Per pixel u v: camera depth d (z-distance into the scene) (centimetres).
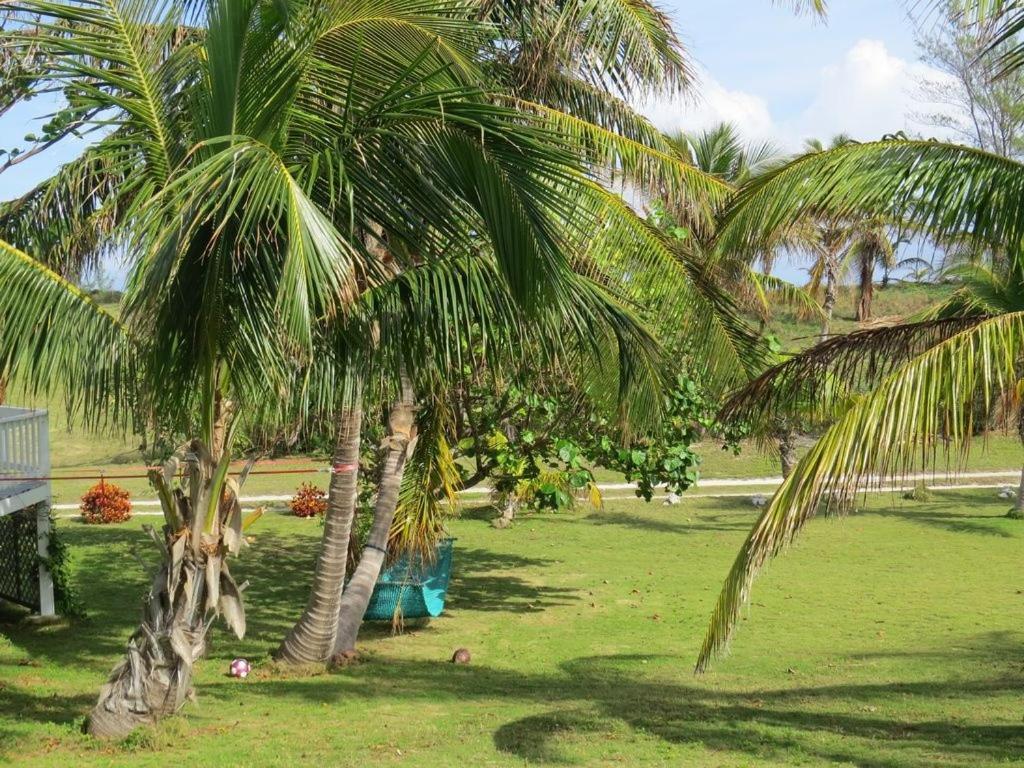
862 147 775
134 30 716
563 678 1205
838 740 837
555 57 1233
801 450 3503
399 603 1475
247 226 637
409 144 685
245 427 874
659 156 1043
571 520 2727
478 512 2845
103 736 847
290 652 1235
